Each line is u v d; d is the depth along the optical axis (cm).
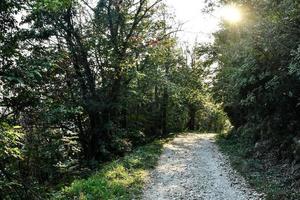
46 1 1110
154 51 3023
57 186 1802
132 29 2848
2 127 968
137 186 1556
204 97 5053
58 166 2072
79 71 2628
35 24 2214
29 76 1027
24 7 1108
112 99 2794
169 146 3192
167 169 2027
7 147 1001
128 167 1972
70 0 1230
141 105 4269
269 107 1909
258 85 1789
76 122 2698
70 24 2547
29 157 1287
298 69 1223
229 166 2025
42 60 1105
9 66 1030
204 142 3525
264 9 1417
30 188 1144
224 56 2912
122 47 2834
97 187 1434
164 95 4628
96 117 2755
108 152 2670
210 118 6725
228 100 3169
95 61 2802
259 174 1686
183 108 5631
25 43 1248
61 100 2198
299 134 1655
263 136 2147
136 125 4100
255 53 1567
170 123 5253
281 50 1399
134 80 3089
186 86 4606
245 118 2869
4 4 1059
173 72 4466
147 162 2183
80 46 2631
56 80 2245
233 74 1989
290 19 1302
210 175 1817
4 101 1089
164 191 1509
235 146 2764
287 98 1645
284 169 1630
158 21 3023
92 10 2716
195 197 1407
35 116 1293
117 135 2959
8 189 1053
